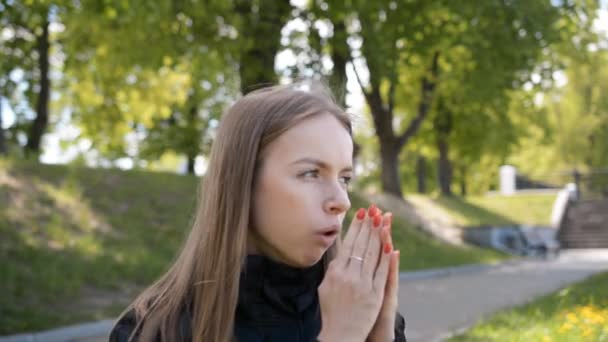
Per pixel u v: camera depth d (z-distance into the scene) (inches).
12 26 737.0
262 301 48.3
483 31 625.3
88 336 306.7
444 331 315.9
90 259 411.8
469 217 1021.2
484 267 694.5
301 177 46.3
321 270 51.7
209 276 47.6
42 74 759.7
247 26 567.8
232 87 730.2
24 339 281.3
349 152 47.7
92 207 509.7
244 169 47.0
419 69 842.2
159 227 518.6
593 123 1571.1
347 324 44.2
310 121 47.2
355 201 803.4
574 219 1219.2
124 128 853.8
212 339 46.2
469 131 1086.4
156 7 480.4
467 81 737.6
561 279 564.7
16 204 460.4
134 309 50.4
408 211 900.6
